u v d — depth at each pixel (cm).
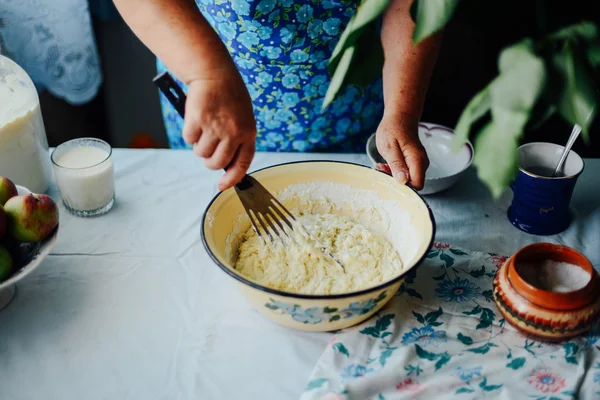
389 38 99
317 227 88
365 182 92
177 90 82
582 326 73
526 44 32
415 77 97
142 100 198
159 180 111
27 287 87
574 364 73
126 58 188
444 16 33
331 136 124
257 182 87
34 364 75
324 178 94
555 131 150
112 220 101
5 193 83
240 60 111
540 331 75
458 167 112
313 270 82
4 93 101
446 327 80
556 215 96
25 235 79
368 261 85
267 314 77
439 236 97
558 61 31
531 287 74
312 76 113
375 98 124
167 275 90
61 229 99
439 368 73
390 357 74
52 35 155
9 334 80
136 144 206
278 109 117
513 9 50
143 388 72
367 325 79
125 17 83
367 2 37
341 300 70
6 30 153
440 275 88
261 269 83
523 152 99
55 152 104
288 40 107
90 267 91
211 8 106
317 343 78
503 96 31
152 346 78
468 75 154
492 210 104
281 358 76
